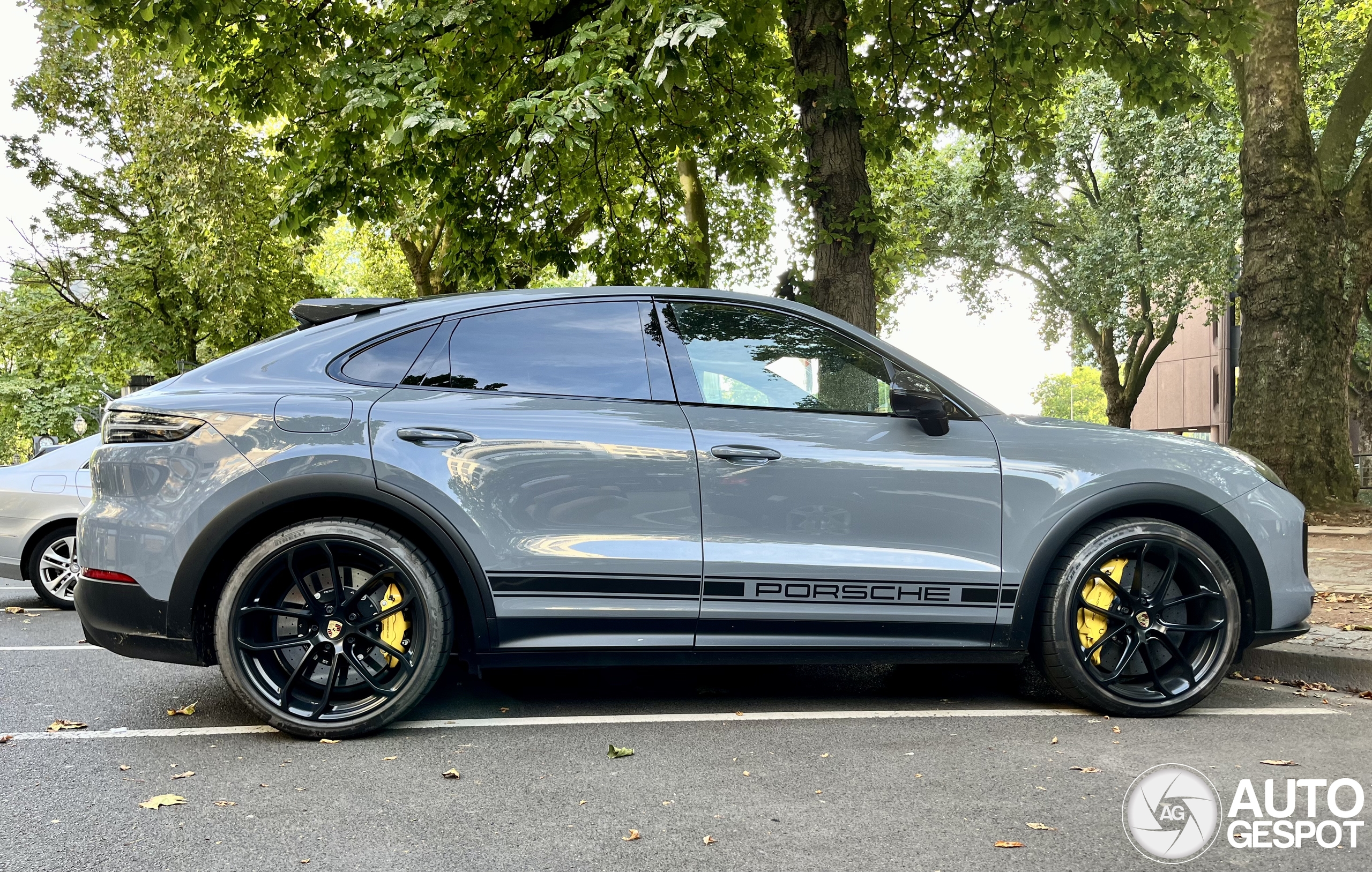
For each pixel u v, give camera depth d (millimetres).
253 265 20797
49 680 4449
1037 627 3814
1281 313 11336
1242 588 3852
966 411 3852
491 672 4621
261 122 9820
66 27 17266
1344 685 4312
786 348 3840
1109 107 23422
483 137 8867
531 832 2580
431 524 3443
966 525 3693
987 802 2812
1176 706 3770
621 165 12164
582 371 3695
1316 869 2354
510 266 10984
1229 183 20656
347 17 8875
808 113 8625
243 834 2559
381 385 3586
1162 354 45875
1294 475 11172
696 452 3588
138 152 20641
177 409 3467
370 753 3297
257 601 3445
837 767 3137
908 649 3684
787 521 3609
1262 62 11516
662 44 6121
